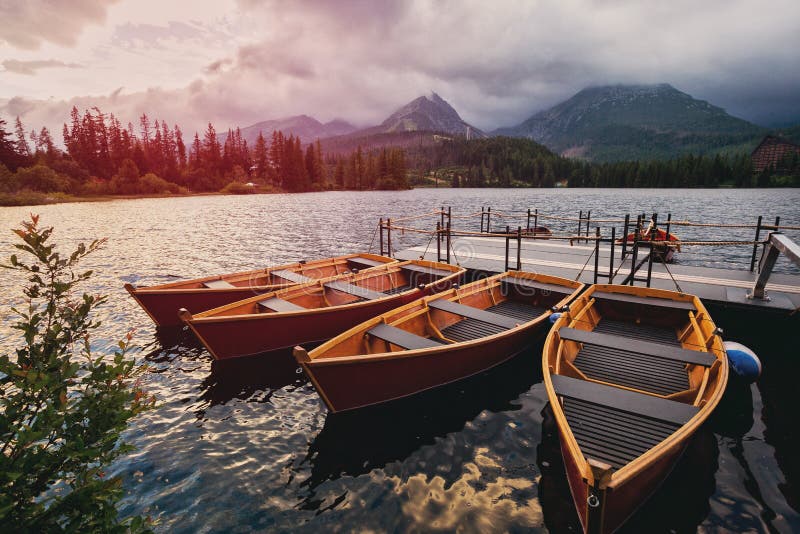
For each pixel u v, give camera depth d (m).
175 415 8.42
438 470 6.80
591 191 130.00
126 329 12.97
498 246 21.22
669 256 18.78
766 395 9.01
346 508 6.02
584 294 11.28
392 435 7.79
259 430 7.95
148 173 105.44
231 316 10.17
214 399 9.06
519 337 10.31
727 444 7.38
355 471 6.81
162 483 6.51
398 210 61.75
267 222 45.69
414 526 5.68
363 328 9.31
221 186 123.00
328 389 7.76
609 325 10.99
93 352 11.29
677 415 5.93
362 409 8.38
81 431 2.98
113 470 6.77
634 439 6.00
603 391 6.58
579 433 6.13
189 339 12.19
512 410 8.59
